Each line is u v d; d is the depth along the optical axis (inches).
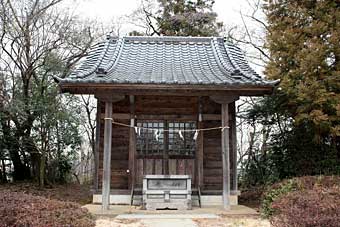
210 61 436.1
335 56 424.5
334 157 437.4
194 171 410.6
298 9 440.5
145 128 414.0
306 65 408.5
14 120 540.4
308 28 428.5
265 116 519.2
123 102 418.9
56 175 613.6
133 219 301.6
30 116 540.1
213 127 417.4
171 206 363.6
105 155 348.2
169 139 416.2
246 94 363.9
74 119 580.1
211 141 416.8
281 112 479.8
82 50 593.3
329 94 396.2
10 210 189.3
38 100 541.6
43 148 549.0
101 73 354.9
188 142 415.2
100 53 446.0
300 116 411.2
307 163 444.8
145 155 412.5
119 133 415.2
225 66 396.2
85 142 757.3
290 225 175.9
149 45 489.4
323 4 429.7
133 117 411.5
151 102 418.6
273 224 195.3
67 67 578.9
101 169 407.8
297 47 431.5
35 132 559.8
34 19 549.6
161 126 419.2
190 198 365.1
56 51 582.6
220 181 410.0
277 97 468.1
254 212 339.6
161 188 368.2
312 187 291.4
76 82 338.0
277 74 431.5
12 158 581.0
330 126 402.6
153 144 415.2
